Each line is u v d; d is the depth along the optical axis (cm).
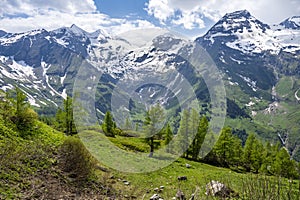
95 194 1429
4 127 1848
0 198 1066
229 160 3588
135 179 1764
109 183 1616
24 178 1342
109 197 1417
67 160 1582
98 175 1678
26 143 1791
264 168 3347
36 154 1645
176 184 1727
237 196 838
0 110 2055
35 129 2075
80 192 1400
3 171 1309
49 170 1523
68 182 1473
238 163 4066
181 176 1894
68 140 1672
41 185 1324
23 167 1448
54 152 1753
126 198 1446
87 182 1538
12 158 1464
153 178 1828
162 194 1516
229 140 3497
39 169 1498
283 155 3216
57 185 1394
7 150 1522
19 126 1995
